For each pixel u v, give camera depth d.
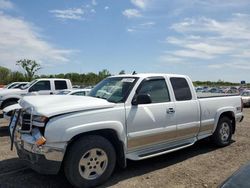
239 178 2.57
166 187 4.46
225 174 5.02
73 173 4.21
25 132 4.41
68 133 4.13
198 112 6.20
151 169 5.31
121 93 5.11
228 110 6.97
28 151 4.27
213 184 4.57
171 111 5.58
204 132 6.46
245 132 8.98
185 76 6.23
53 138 4.07
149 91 5.36
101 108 4.59
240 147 6.98
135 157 4.98
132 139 4.93
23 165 5.47
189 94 6.14
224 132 7.00
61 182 4.67
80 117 4.31
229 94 7.43
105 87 5.60
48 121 4.14
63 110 4.21
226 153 6.42
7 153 6.31
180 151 6.60
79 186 4.27
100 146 4.44
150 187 4.45
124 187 4.45
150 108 5.22
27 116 4.48
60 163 4.13
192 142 6.10
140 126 5.04
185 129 5.88
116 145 4.87
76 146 4.24
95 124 4.39
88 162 4.36
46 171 4.15
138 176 4.95
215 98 6.73
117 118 4.71
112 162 4.60
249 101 19.95
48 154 4.06
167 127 5.50
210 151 6.59
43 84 14.47
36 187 4.46
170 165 5.55
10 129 5.17
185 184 4.57
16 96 12.52
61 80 15.01
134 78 5.34
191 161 5.82
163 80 5.71
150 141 5.25
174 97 5.78
